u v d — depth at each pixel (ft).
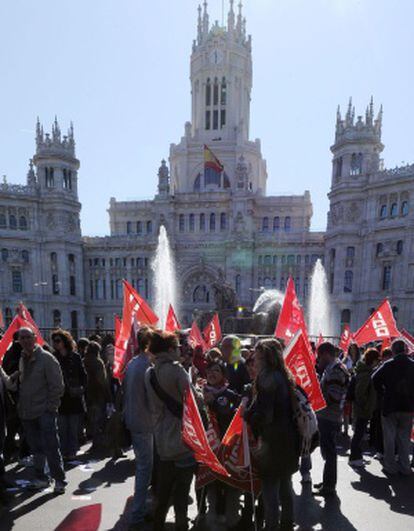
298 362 22.82
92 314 236.43
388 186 175.32
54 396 23.63
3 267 206.49
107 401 35.40
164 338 17.79
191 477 17.69
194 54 279.49
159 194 231.50
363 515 21.63
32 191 214.69
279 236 218.18
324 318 202.28
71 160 221.66
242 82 276.21
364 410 28.81
